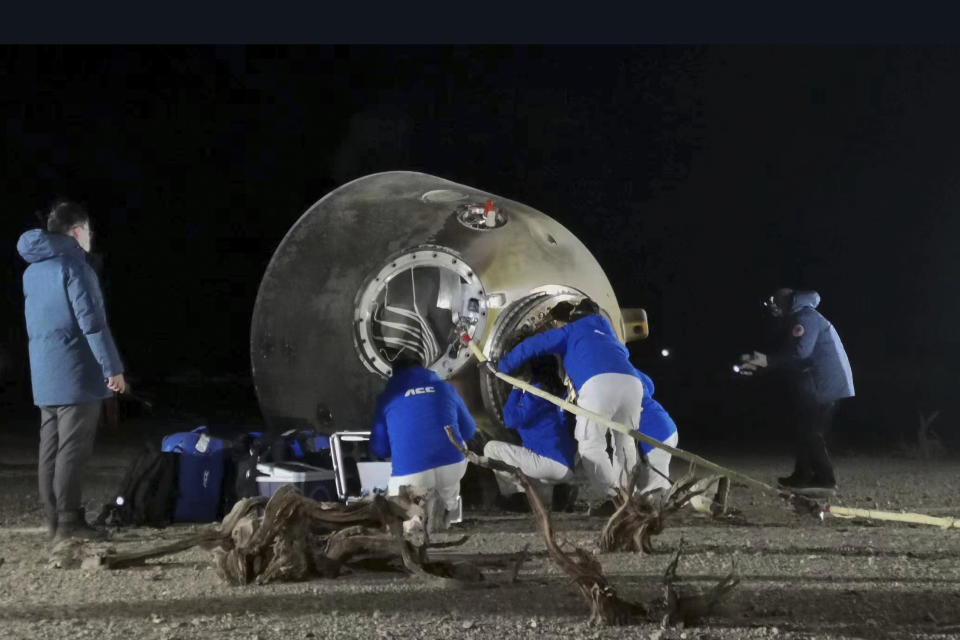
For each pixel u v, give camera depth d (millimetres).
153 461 7738
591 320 8273
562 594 5312
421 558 5770
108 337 6871
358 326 8656
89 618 4898
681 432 16375
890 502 9227
